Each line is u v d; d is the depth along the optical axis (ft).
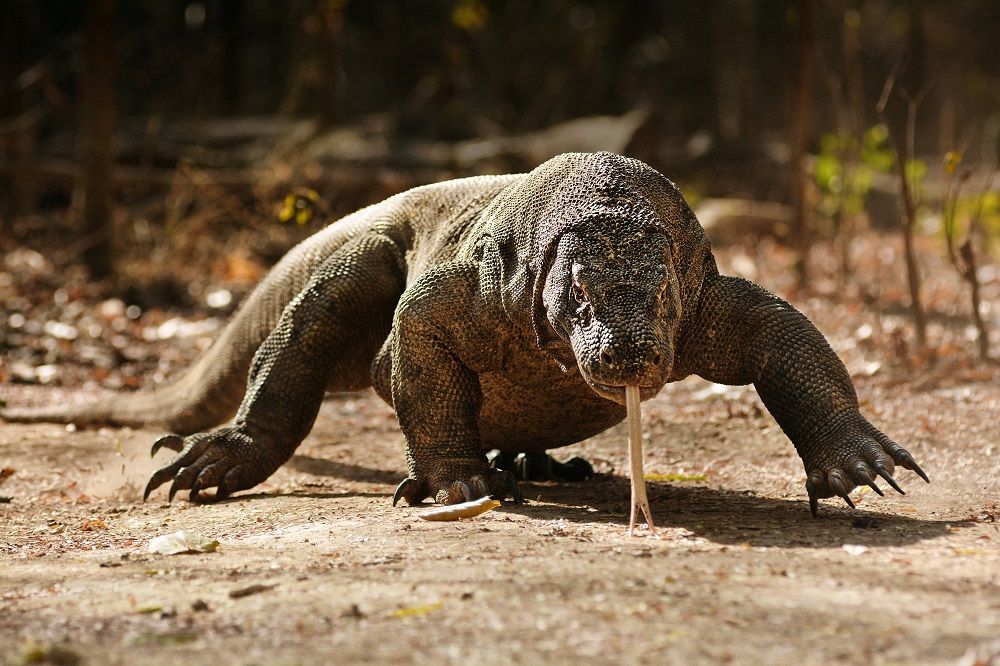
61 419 47.26
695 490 32.63
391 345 32.73
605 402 31.27
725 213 94.22
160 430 45.01
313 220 68.90
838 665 16.15
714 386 47.42
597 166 27.91
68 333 61.87
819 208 97.14
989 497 29.91
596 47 165.78
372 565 22.56
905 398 44.47
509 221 29.19
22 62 114.73
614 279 25.22
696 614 18.45
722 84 164.25
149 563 24.21
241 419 34.55
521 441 33.40
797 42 73.61
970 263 51.11
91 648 17.94
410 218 35.60
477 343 29.86
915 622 17.84
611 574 20.97
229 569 23.00
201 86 129.39
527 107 158.71
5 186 89.10
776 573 20.99
